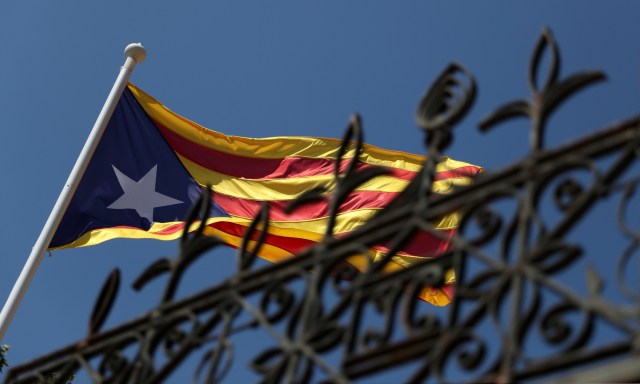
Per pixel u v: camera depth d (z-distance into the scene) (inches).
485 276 421.4
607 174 405.4
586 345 373.4
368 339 437.7
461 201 448.1
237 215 1353.3
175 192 1362.0
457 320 419.5
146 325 523.8
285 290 478.9
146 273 539.5
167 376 499.5
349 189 500.1
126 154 1364.4
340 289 484.7
